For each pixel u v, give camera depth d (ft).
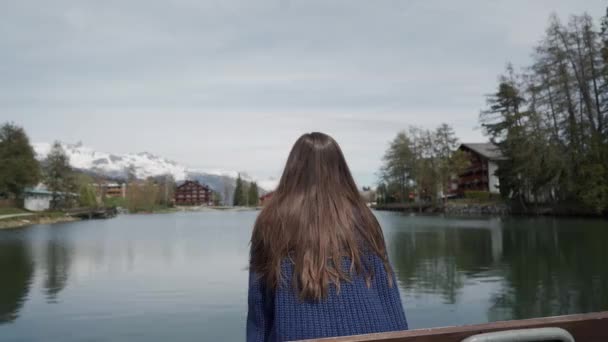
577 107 122.93
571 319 4.77
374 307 5.17
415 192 242.37
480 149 256.11
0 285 38.11
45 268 48.42
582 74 121.60
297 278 5.13
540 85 126.11
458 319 26.43
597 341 4.86
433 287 35.19
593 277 37.83
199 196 649.61
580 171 117.29
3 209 218.18
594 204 112.78
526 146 131.23
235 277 40.86
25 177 220.64
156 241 84.28
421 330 4.40
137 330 25.02
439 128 214.48
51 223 190.60
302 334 4.98
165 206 489.67
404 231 94.02
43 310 29.22
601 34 117.70
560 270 41.63
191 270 45.65
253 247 5.66
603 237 69.26
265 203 5.86
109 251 66.08
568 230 84.69
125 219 244.01
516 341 4.49
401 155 240.12
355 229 5.43
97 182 396.57
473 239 73.82
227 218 248.11
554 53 124.36
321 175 5.74
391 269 5.49
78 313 28.43
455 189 299.58
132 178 454.81
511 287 34.78
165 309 29.32
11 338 23.80
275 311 5.23
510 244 64.69
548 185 132.57
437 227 106.11
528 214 148.05
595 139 116.37
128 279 40.55
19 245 77.87
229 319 26.91
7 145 219.20
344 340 4.22
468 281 37.52
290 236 5.32
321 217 5.38
